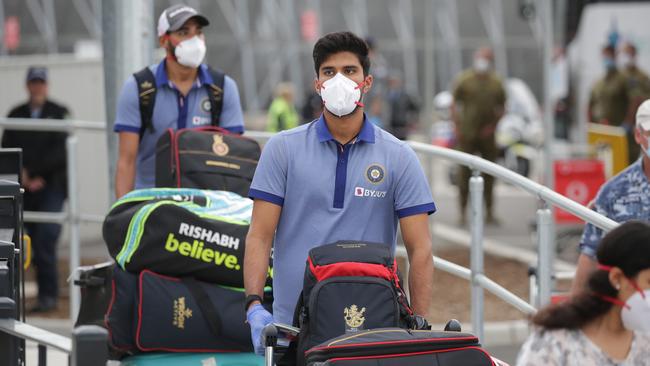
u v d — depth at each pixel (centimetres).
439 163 6950
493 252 3697
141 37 2012
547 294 1648
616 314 949
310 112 5338
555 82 5653
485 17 12219
